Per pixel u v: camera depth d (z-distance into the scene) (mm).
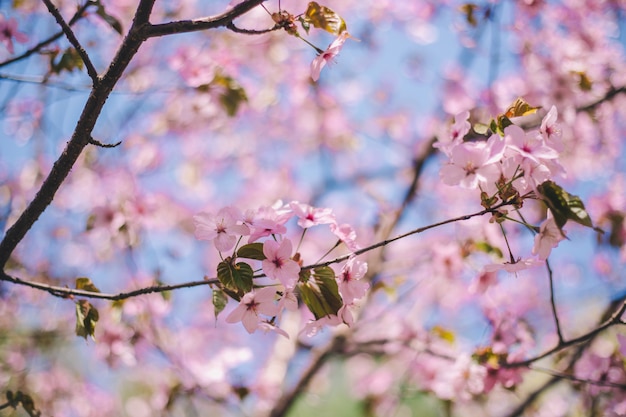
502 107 4727
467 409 4762
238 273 1968
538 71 4660
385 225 5066
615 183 5090
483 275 3240
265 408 4832
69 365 5684
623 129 5449
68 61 2830
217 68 4055
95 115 2074
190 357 4746
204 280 2096
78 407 5633
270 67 5801
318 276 2008
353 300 2082
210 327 6188
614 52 4855
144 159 5629
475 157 1936
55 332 5078
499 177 1961
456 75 5363
